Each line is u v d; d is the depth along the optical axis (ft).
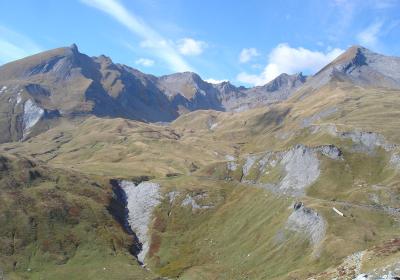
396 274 265.95
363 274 281.95
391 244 343.26
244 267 639.76
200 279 637.71
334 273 343.87
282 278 519.60
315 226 618.85
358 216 623.77
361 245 534.37
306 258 562.66
